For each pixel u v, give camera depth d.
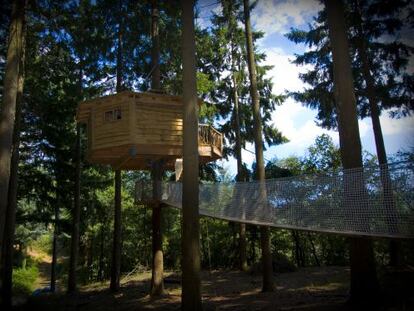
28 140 18.84
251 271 17.75
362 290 8.05
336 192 7.89
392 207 6.85
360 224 7.33
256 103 13.52
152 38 15.41
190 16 9.64
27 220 19.62
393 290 9.22
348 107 8.89
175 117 13.65
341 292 10.88
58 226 20.77
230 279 16.94
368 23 15.55
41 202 19.97
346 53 9.14
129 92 12.79
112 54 18.16
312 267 19.19
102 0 16.48
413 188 6.68
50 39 14.48
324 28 16.95
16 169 13.62
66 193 20.81
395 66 15.30
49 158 19.67
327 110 17.50
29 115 17.69
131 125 12.72
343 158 8.80
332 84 17.05
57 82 16.91
